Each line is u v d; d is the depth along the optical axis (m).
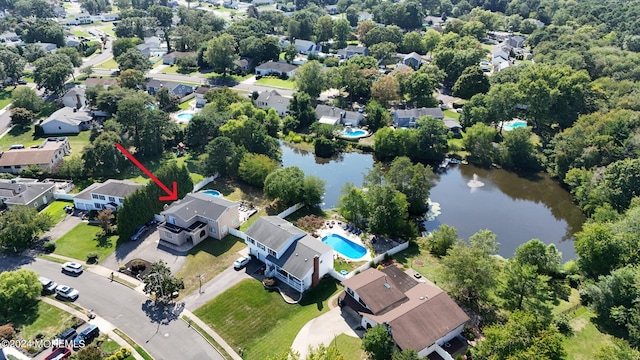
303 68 168.25
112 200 98.88
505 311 72.44
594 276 79.38
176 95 170.62
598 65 173.12
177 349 64.38
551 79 144.12
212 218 89.62
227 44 196.38
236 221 95.69
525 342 58.41
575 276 80.38
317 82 168.38
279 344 65.81
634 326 65.25
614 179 101.12
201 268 82.06
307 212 104.25
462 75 167.12
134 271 80.62
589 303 73.94
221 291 75.94
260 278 79.31
